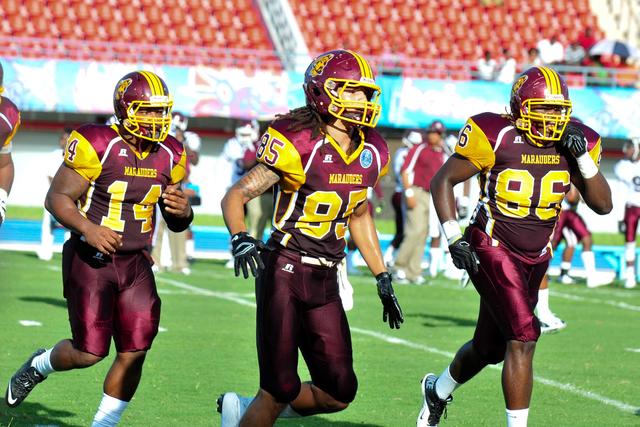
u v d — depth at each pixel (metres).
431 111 52.41
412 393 18.00
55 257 39.31
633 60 60.00
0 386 17.19
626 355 22.75
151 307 13.57
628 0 68.19
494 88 53.09
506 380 13.52
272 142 12.08
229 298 30.08
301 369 20.53
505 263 13.91
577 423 16.09
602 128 53.47
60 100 49.34
